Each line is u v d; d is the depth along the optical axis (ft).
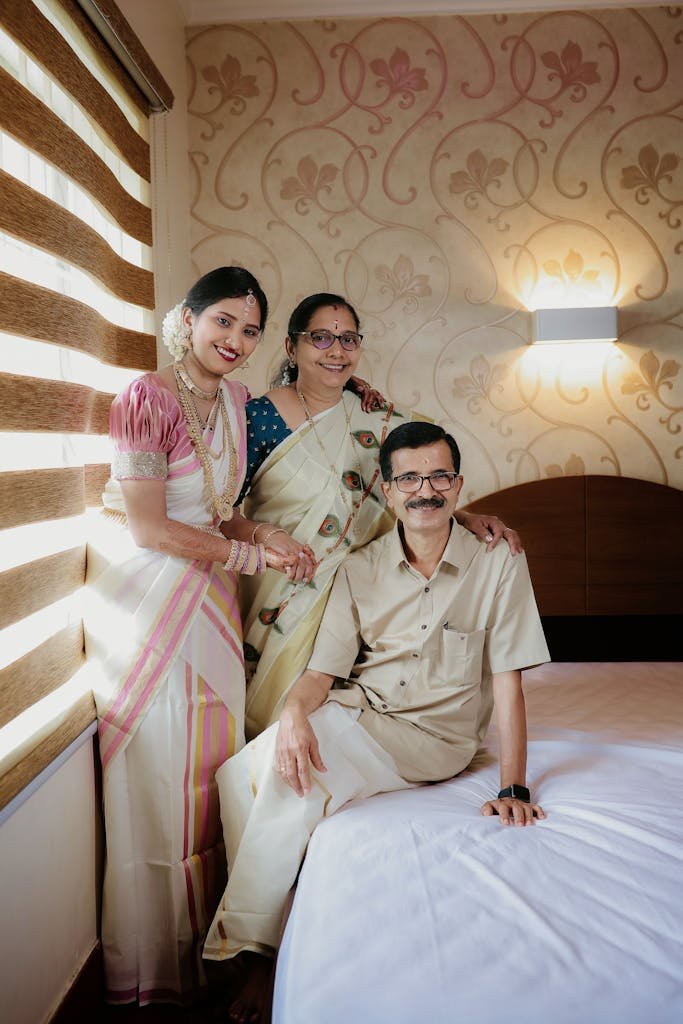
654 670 8.85
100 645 5.65
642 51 9.66
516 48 9.64
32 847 4.70
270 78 9.70
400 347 9.88
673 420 9.95
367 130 9.72
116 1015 5.63
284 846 5.12
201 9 9.57
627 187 9.75
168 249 8.88
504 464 9.97
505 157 9.71
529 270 9.80
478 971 3.56
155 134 8.46
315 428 6.43
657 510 9.82
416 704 5.85
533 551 9.86
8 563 4.78
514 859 4.43
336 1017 3.38
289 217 9.79
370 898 4.16
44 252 4.91
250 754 5.52
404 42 9.64
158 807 5.62
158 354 8.54
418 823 4.91
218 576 5.97
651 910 3.92
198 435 5.74
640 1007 3.30
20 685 4.58
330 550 6.34
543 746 6.23
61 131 5.24
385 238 9.79
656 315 9.85
